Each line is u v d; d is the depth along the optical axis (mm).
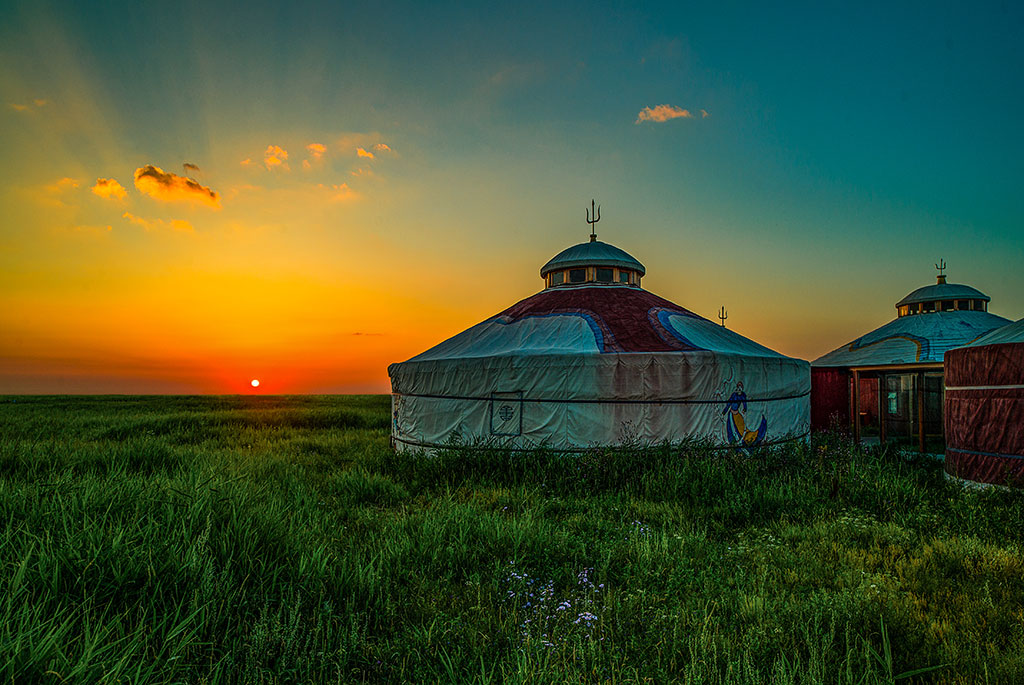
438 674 3301
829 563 5281
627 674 3264
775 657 3523
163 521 4566
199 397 48188
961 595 4566
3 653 2664
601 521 6574
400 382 13125
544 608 4070
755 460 9555
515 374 10781
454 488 8875
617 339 11570
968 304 19906
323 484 8953
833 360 19719
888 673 3254
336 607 4102
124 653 2932
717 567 5266
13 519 4230
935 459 12312
